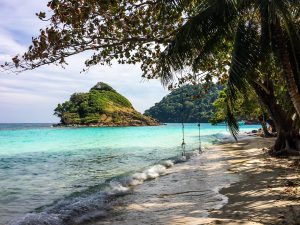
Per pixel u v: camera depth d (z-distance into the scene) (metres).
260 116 49.31
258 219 9.25
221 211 10.47
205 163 23.12
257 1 11.82
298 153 22.89
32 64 13.02
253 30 12.33
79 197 13.66
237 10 12.34
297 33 12.54
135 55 16.61
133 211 11.27
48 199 14.04
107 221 10.23
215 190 13.84
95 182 18.03
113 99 171.12
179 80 19.70
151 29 14.97
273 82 23.42
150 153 33.62
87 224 10.01
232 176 17.03
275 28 12.34
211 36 12.95
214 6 12.29
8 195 14.80
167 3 13.81
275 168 18.42
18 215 11.43
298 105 12.60
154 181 16.94
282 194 11.99
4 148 40.59
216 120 50.50
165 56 13.15
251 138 50.19
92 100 160.50
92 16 13.39
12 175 20.67
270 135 50.09
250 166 20.05
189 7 14.93
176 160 25.16
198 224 9.24
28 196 14.61
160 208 11.51
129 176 18.27
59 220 10.38
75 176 20.14
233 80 11.59
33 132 88.69
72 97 166.00
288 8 11.73
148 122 161.25
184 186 15.20
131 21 14.22
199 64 13.75
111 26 14.00
